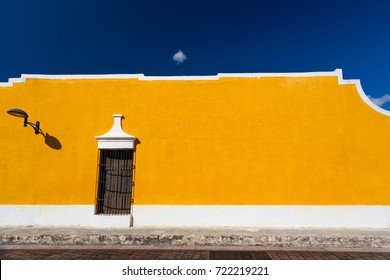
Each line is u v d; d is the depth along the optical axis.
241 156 8.80
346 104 8.90
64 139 9.01
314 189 8.57
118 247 7.16
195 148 8.90
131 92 9.23
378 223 8.34
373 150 8.64
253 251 6.79
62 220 8.65
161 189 8.75
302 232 7.74
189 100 9.13
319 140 8.77
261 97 9.07
